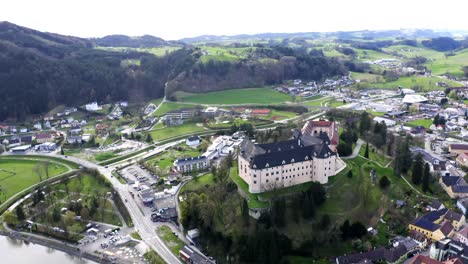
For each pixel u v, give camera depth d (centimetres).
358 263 19825
